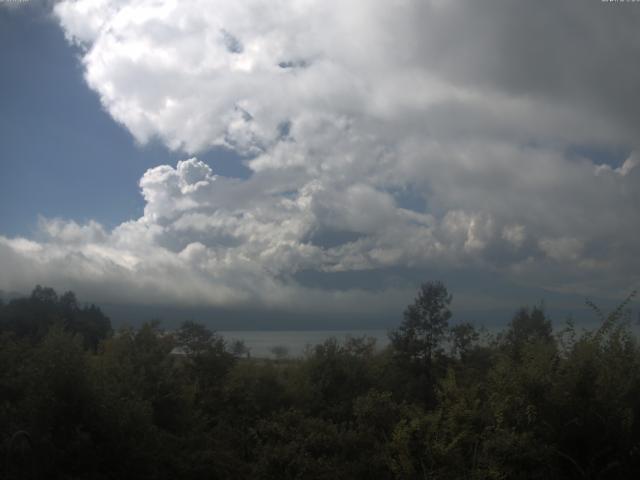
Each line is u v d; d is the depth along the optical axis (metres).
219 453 13.18
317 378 20.75
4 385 11.29
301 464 10.46
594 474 7.92
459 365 22.62
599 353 8.91
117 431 10.28
